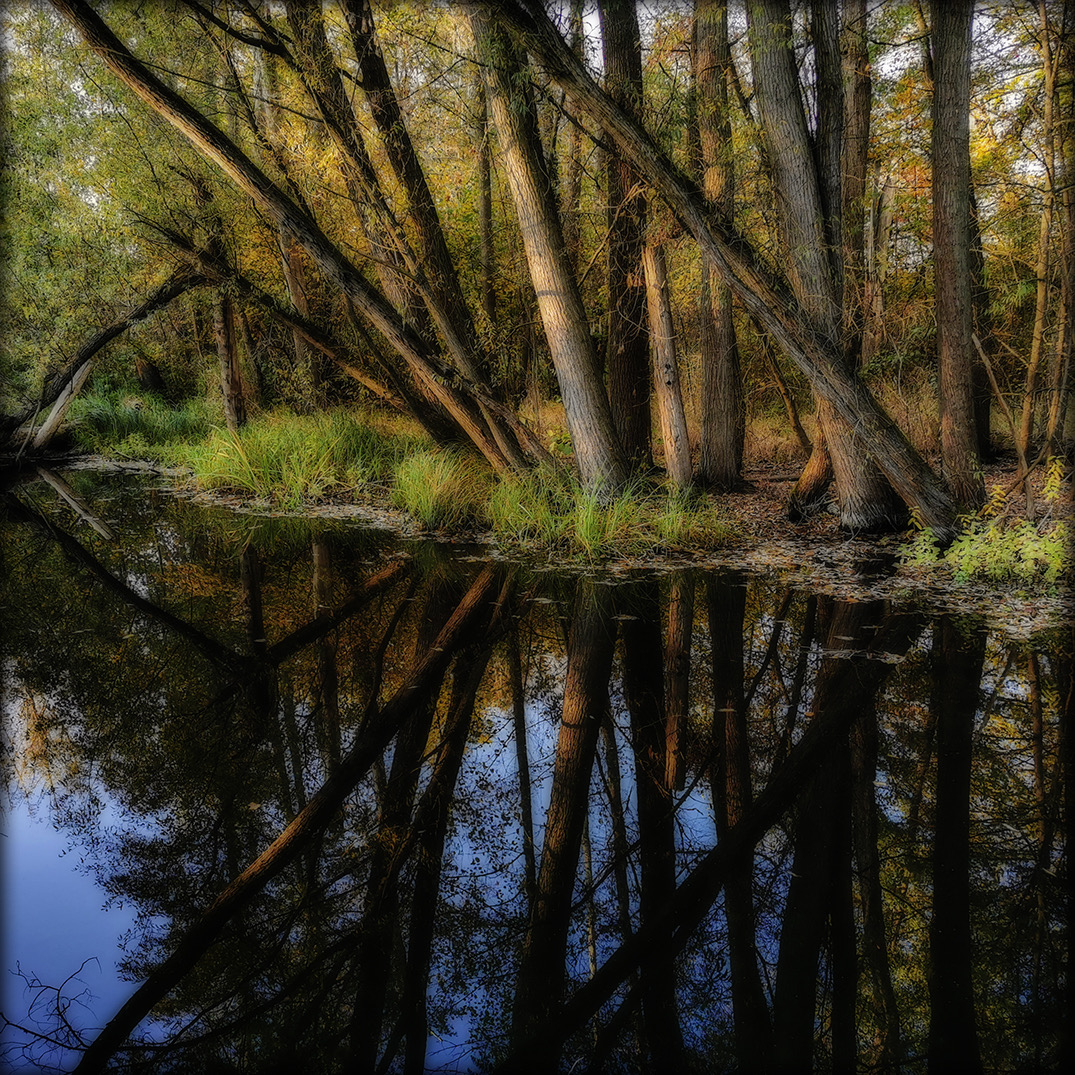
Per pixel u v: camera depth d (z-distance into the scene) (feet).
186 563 29.60
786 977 9.18
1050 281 22.71
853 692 16.65
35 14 44.50
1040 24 23.40
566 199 36.63
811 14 24.36
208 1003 9.13
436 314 30.55
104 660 20.27
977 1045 8.19
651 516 29.40
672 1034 8.44
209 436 52.60
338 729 16.08
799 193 24.40
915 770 13.58
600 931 10.18
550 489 31.04
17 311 52.42
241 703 17.37
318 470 39.34
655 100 27.76
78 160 47.32
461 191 45.68
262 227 42.09
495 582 25.75
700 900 10.66
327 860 11.85
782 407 50.80
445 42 31.37
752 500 34.47
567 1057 8.21
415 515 34.35
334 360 39.93
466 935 10.26
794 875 11.07
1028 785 13.06
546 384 49.98
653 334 30.76
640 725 15.81
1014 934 9.79
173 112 27.37
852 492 28.91
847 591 23.29
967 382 26.03
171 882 11.48
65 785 14.21
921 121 36.14
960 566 24.06
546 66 22.65
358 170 29.43
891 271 36.27
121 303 49.44
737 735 15.20
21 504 40.81
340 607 23.99
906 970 9.25
